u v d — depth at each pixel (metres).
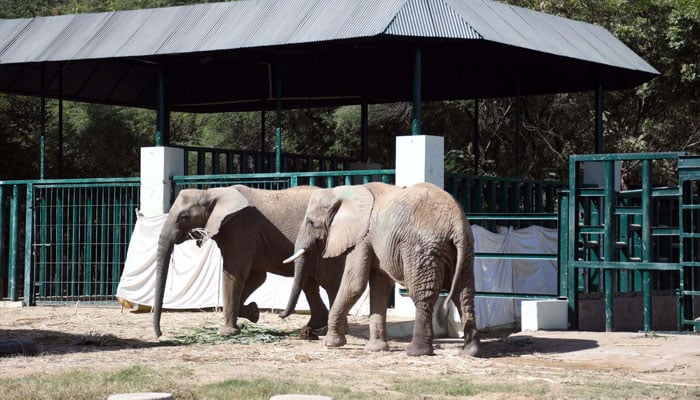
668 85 27.67
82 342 13.67
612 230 14.58
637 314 16.95
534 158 31.09
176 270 18.05
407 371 10.96
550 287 17.92
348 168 24.30
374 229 12.45
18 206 20.41
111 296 19.78
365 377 10.45
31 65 21.59
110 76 23.45
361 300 16.50
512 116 30.53
